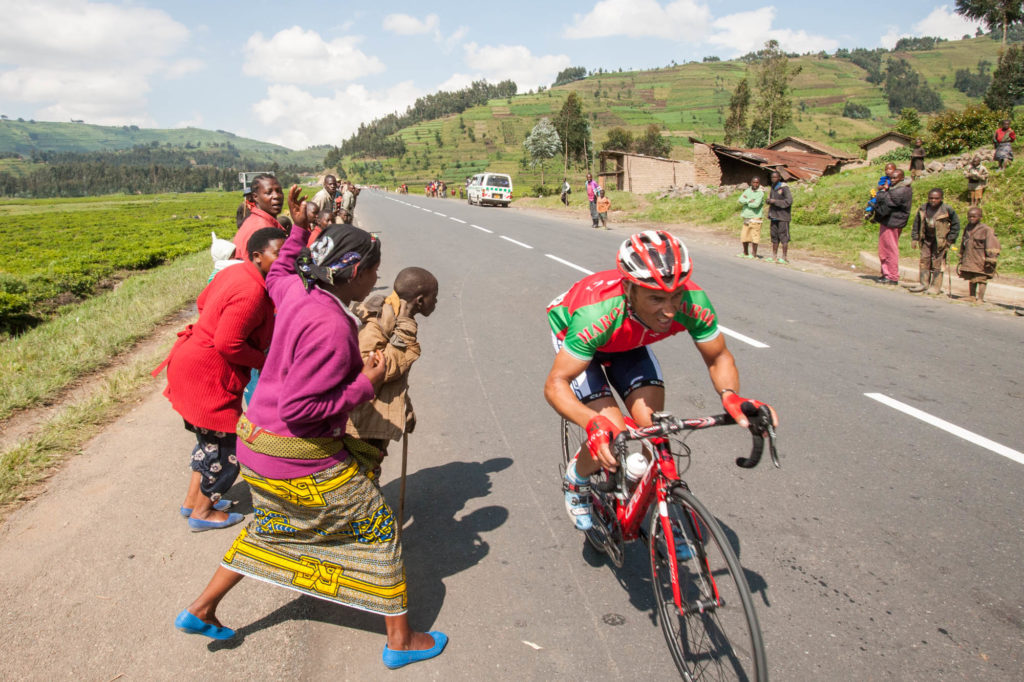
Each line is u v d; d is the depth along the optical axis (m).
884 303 9.27
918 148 18.09
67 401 6.08
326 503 2.52
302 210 2.90
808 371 6.24
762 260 13.47
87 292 13.38
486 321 8.66
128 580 3.32
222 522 3.83
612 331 2.70
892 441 4.68
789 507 3.83
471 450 4.78
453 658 2.75
